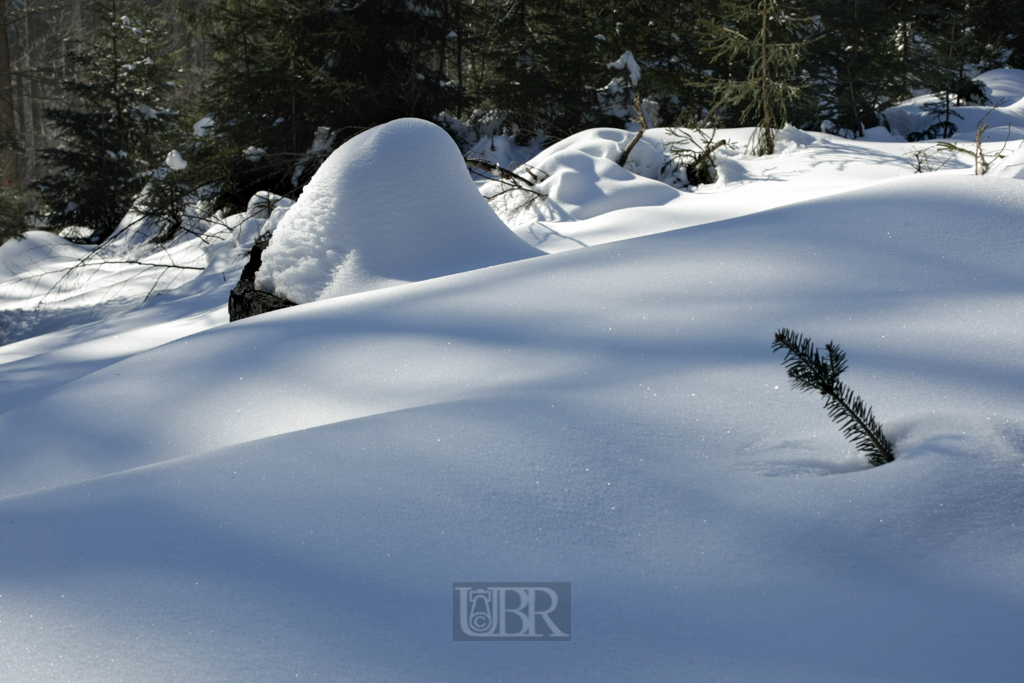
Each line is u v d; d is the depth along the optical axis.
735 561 1.18
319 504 1.39
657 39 16.50
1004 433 1.40
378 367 2.48
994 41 24.28
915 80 18.59
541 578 1.17
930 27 20.47
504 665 0.99
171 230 12.77
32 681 0.97
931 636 1.00
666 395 1.81
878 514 1.24
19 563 1.28
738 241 3.08
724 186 8.50
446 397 2.12
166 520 1.36
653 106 15.24
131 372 3.04
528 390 1.96
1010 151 7.71
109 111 21.94
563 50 15.76
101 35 22.23
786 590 1.11
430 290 3.33
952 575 1.11
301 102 15.12
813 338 2.10
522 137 16.09
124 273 11.68
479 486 1.43
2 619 1.10
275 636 1.05
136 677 0.97
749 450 1.52
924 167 8.21
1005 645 0.97
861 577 1.12
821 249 2.86
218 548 1.26
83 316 9.45
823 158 8.97
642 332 2.35
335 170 4.79
